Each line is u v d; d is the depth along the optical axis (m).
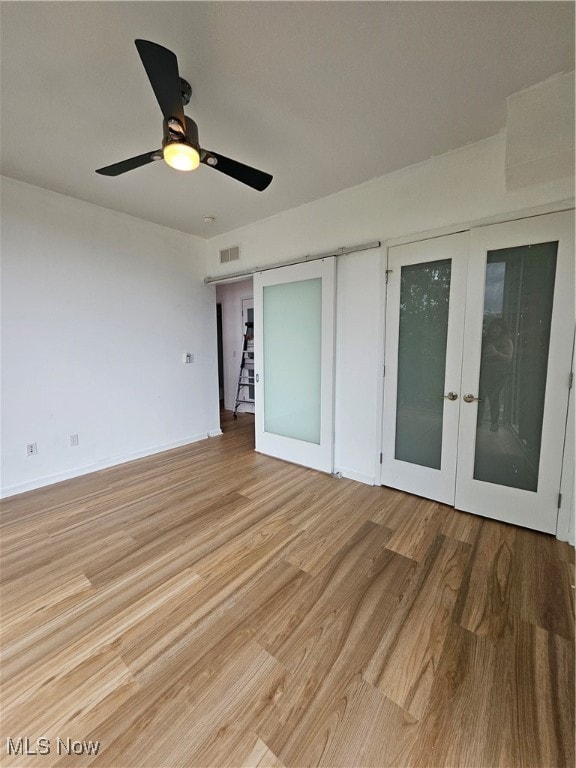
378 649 1.40
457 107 1.88
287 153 2.33
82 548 2.10
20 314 2.80
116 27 1.37
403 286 2.68
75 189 2.85
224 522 2.39
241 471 3.35
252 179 1.91
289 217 3.32
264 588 1.75
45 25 1.35
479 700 1.20
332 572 1.87
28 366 2.87
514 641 1.43
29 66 1.55
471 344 2.38
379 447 2.95
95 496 2.80
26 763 1.03
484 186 2.24
